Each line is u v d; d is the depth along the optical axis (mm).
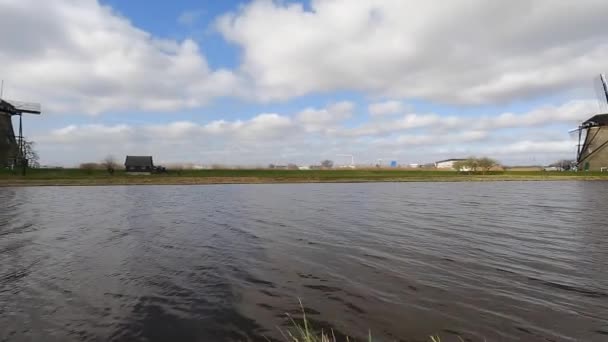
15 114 79500
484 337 7453
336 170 108500
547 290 10117
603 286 10438
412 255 14039
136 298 9656
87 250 15086
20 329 7957
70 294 9992
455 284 10602
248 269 12227
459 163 107688
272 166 126125
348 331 7688
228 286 10539
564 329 7816
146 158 91438
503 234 18250
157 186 63938
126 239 17344
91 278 11367
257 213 27031
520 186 63188
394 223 21938
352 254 14227
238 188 59875
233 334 7613
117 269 12320
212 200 37844
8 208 30000
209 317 8430
